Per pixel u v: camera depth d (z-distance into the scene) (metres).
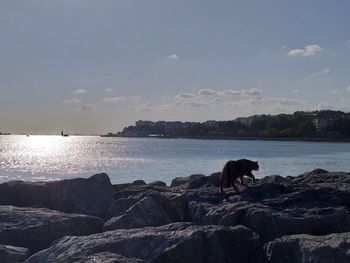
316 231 12.57
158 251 10.67
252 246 11.70
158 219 14.85
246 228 11.97
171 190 19.19
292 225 12.51
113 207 17.64
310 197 14.83
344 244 10.21
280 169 57.06
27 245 13.41
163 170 53.38
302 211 13.39
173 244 10.77
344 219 12.89
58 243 11.41
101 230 15.05
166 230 11.80
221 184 16.77
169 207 16.67
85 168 56.78
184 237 10.95
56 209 19.05
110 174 48.22
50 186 19.72
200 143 191.50
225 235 11.49
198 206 15.11
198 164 63.47
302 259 10.34
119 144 180.62
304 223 12.55
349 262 9.79
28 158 81.31
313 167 60.91
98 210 18.64
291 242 10.84
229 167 17.08
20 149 127.81
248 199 15.23
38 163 66.81
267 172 52.22
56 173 49.94
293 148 136.62
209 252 11.04
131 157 83.12
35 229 13.69
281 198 14.75
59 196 19.23
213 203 15.45
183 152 103.88
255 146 152.25
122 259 8.80
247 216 13.06
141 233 11.48
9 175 47.69
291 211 13.37
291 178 21.55
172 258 10.62
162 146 151.12
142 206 14.91
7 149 126.38
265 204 14.20
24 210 15.32
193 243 10.88
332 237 10.74
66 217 14.70
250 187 16.84
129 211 14.65
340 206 13.77
